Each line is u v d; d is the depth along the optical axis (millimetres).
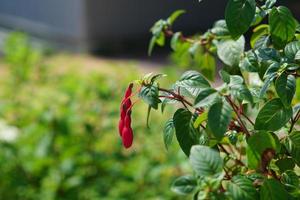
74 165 1506
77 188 1512
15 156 1544
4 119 1741
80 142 1623
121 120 653
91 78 1913
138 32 5152
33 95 1973
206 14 5418
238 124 686
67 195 1496
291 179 641
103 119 1769
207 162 579
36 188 1537
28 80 2182
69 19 5074
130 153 1644
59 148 1575
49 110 1623
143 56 4762
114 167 1570
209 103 566
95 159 1584
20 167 1551
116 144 1642
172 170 1500
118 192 1501
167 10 5320
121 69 2102
